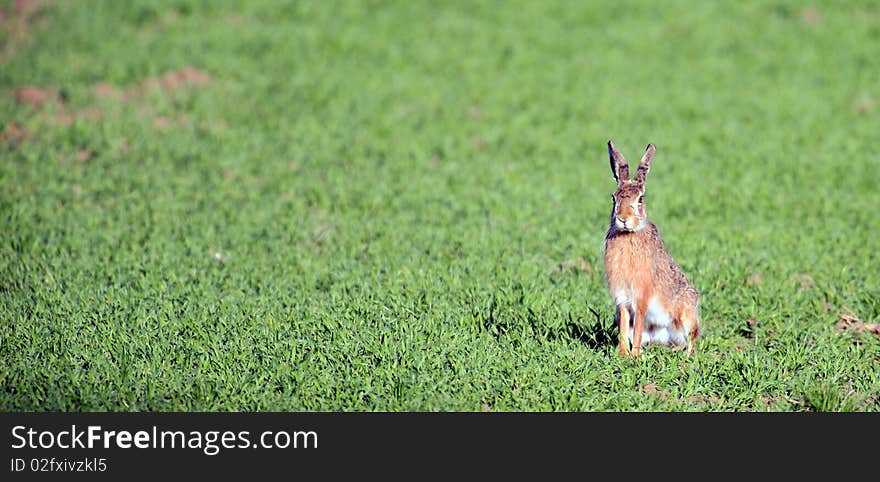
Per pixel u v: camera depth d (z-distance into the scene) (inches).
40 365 792.3
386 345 828.0
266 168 1561.3
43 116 1748.3
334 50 2217.0
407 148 1696.6
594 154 1696.6
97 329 871.1
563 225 1291.8
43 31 2185.0
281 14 2432.3
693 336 861.2
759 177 1576.0
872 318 965.8
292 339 848.9
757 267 1124.5
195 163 1568.7
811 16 2586.1
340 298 974.4
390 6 2544.3
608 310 961.5
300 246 1205.1
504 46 2314.2
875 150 1744.6
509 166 1626.5
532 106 1952.5
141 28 2266.2
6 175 1460.4
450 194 1450.5
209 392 753.6
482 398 765.9
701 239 1219.2
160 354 818.2
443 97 1995.6
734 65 2253.9
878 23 2541.8
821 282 1066.1
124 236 1217.4
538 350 835.4
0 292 995.3
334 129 1780.3
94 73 1963.6
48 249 1143.6
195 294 983.6
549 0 2635.3
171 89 1935.3
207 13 2396.7
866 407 764.6
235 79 2015.3
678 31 2459.4
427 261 1127.6
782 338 895.1
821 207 1408.7
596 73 2176.4
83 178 1469.0
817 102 2031.3
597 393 767.7
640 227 813.2
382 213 1357.0
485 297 979.3
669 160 1664.6
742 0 2672.2
